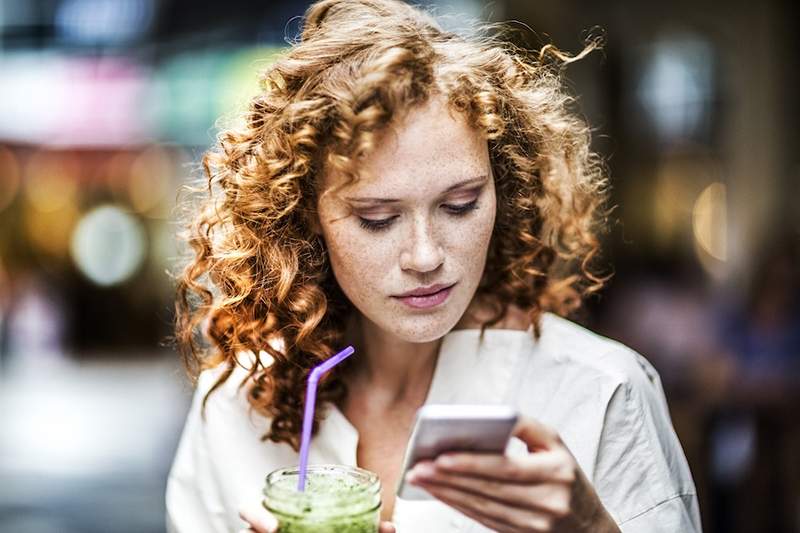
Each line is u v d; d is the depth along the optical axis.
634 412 1.28
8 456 6.55
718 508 3.36
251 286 1.29
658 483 1.26
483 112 1.13
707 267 6.02
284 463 1.40
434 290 1.17
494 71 1.27
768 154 5.98
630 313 4.25
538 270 1.39
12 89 9.41
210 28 7.47
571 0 5.51
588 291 1.49
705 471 3.35
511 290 1.36
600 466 1.28
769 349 3.33
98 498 5.52
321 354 1.32
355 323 1.40
